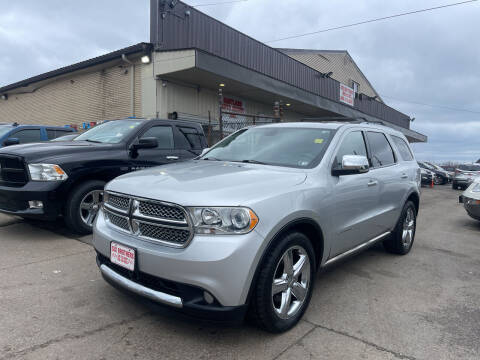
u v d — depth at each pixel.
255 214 2.45
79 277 3.68
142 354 2.45
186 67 10.27
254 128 4.40
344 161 3.21
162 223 2.54
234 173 3.04
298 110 18.11
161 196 2.57
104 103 13.10
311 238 3.15
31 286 3.42
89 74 13.58
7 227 5.53
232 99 14.16
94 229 3.12
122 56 11.50
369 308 3.34
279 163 3.48
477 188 7.80
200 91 12.73
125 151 5.41
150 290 2.50
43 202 4.57
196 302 2.38
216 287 2.32
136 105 11.93
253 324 2.73
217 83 12.16
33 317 2.85
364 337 2.80
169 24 11.46
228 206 2.41
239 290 2.37
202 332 2.76
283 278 2.76
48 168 4.60
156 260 2.46
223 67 11.01
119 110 12.55
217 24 13.13
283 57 16.17
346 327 2.95
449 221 8.58
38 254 4.31
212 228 2.38
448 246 5.93
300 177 3.05
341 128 3.85
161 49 10.94
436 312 3.31
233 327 2.85
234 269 2.34
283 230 2.64
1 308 2.97
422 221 8.44
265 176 2.96
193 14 12.25
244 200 2.47
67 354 2.40
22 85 15.78
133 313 3.00
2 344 2.47
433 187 23.02
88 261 4.13
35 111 16.45
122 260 2.70
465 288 3.96
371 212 4.02
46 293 3.28
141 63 11.62
